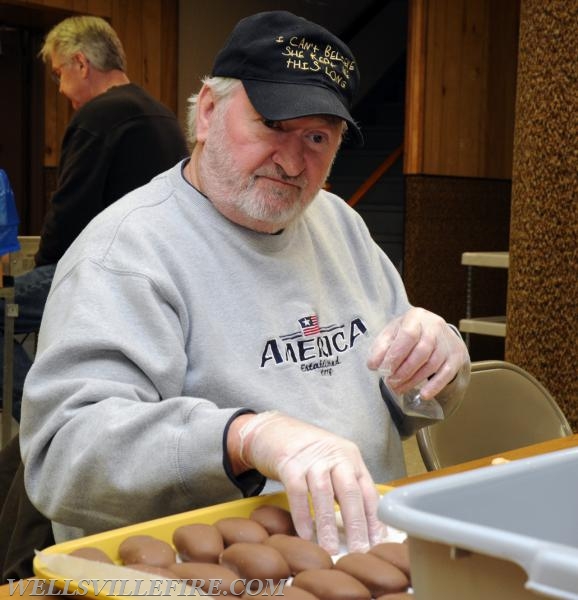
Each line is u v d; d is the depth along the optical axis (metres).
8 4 5.38
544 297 2.95
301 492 1.01
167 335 1.29
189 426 1.13
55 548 0.91
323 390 1.43
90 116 3.20
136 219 1.37
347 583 0.86
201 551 0.93
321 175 1.39
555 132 2.87
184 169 1.47
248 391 1.35
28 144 6.13
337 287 1.55
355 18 7.65
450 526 0.58
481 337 5.98
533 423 1.95
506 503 0.69
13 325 3.07
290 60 1.33
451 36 5.69
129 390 1.23
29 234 6.16
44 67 6.04
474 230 5.95
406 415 1.56
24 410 1.26
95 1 5.65
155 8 5.97
